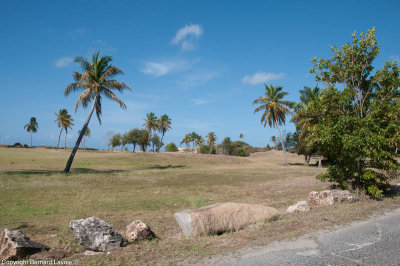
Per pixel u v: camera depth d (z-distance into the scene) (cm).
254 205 757
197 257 483
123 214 978
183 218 648
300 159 6450
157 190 1650
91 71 2692
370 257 463
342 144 1049
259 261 454
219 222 659
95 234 545
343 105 1134
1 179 1759
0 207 1048
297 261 449
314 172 2952
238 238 584
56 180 1864
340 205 913
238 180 2245
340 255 474
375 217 757
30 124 9825
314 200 991
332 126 1077
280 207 1082
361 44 1126
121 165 3900
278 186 1852
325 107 1128
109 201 1237
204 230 630
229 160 5175
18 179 1802
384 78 1075
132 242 588
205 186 1867
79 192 1476
